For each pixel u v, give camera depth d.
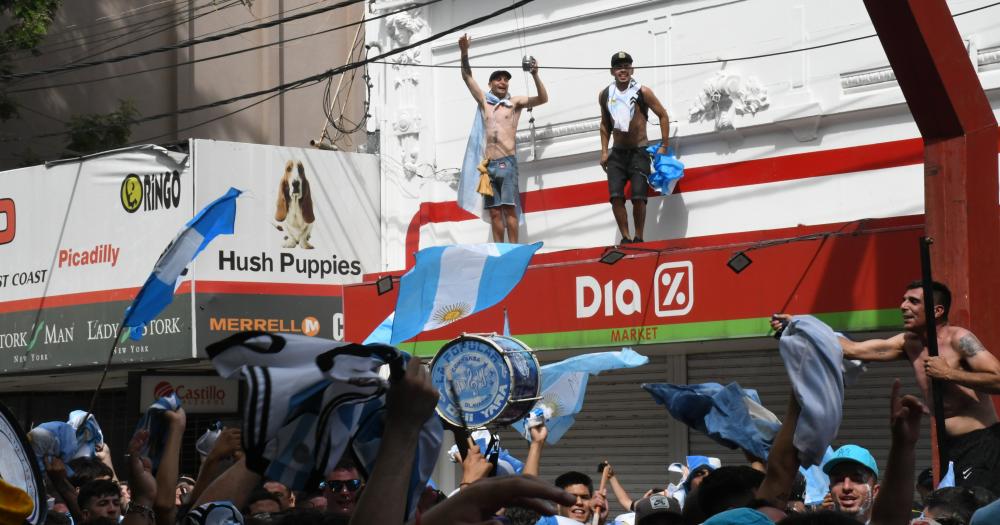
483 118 23.45
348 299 23.97
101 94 32.09
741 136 21.89
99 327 26.11
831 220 21.00
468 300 12.49
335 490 10.52
